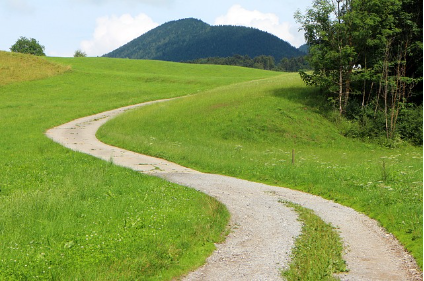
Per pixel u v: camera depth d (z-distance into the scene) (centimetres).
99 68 11775
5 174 2441
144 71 11975
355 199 2031
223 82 9538
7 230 1388
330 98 5341
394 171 2520
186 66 13188
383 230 1606
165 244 1309
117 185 2175
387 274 1192
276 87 6500
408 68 5653
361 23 5147
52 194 1836
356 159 3675
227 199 2056
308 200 2086
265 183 2536
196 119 5222
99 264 1139
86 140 4238
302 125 5072
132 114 5588
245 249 1378
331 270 1204
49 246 1245
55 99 7612
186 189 2184
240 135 4800
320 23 5497
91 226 1463
